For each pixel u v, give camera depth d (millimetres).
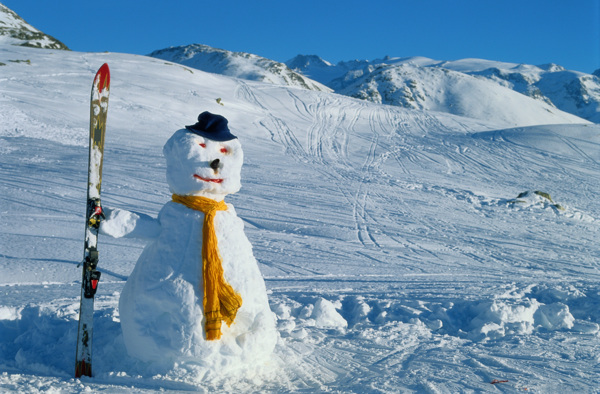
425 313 6297
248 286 4043
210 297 3846
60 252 8898
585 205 21297
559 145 33281
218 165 4109
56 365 4203
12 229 10375
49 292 6684
